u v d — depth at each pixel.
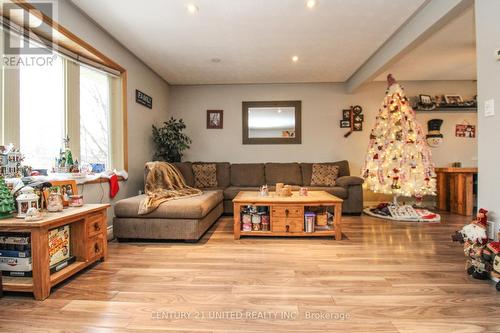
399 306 1.51
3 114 2.03
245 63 4.00
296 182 4.65
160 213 2.71
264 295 1.64
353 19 2.72
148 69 4.17
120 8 2.50
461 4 2.07
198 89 5.14
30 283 1.62
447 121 5.04
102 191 2.92
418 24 2.60
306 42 3.27
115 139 3.38
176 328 1.32
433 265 2.12
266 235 3.01
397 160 3.89
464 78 4.91
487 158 1.88
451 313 1.44
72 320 1.39
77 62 2.68
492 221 1.84
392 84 4.02
